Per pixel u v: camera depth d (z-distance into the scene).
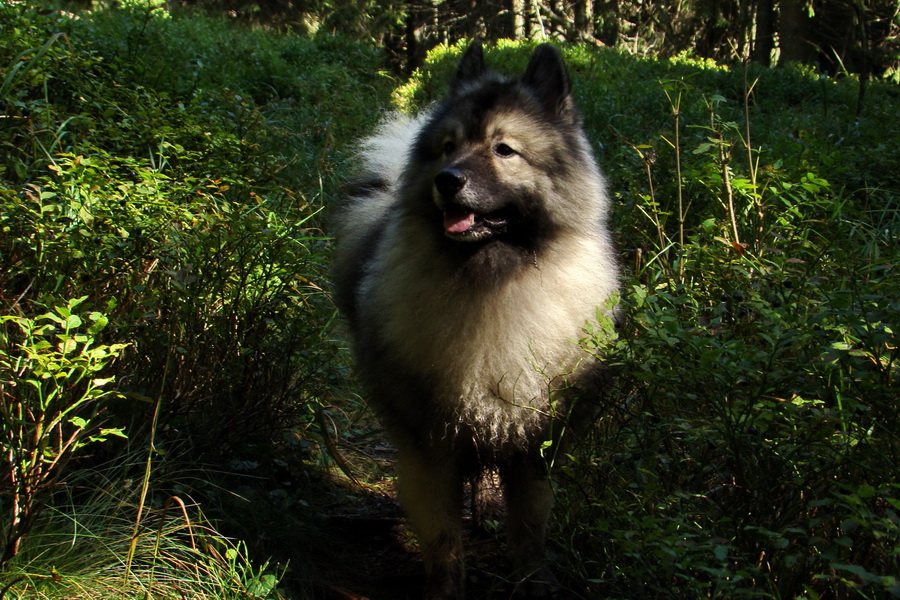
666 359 1.14
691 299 1.24
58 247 1.30
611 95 3.78
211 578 1.15
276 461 1.46
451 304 1.21
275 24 8.19
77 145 1.61
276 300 1.44
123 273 1.37
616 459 1.23
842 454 1.02
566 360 1.24
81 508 1.19
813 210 1.57
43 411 1.09
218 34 4.65
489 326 1.21
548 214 1.24
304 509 1.41
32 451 1.11
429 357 1.21
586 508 1.21
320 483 1.52
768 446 1.08
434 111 1.38
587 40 8.35
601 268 1.28
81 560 1.13
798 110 4.18
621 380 1.27
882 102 4.11
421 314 1.22
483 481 1.45
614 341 1.20
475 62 1.43
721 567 1.00
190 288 1.36
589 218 1.29
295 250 1.56
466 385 1.21
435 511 1.26
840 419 1.03
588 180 1.30
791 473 1.07
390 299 1.25
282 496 1.40
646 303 1.18
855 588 0.94
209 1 8.04
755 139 2.79
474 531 1.46
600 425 1.35
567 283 1.24
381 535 1.42
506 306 1.21
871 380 1.04
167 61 2.94
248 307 1.44
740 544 1.05
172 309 1.36
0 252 1.32
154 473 1.27
